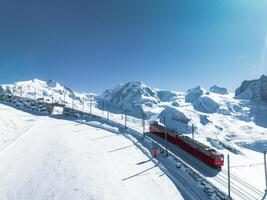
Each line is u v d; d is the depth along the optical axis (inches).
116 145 2817.4
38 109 4606.3
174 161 2357.3
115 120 4261.8
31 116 4099.4
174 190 1798.7
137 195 1708.9
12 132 2947.8
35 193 1636.3
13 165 2009.1
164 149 2623.0
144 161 2348.7
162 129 3213.6
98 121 4060.0
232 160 2910.9
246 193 1839.3
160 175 2044.8
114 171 2059.5
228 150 3597.4
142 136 3196.4
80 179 1847.9
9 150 2314.2
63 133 3181.6
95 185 1775.3
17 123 3415.4
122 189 1766.7
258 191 1913.1
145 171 2111.2
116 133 3395.7
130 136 3208.7
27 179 1811.0
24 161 2114.9
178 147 2847.0
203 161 2427.4
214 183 1945.1
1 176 1807.3
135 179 1948.8
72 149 2524.6
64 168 2025.1
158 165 2252.7
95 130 3501.5
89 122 3971.5
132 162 2308.1
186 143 2733.8
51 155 2300.7
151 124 3501.5
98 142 2901.1
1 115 3575.3
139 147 2768.2
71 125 3722.9
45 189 1689.2
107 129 3585.1
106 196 1643.7
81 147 2635.3
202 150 2456.9
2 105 4566.9
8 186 1692.9
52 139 2842.0
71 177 1872.5
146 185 1857.8
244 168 2593.5
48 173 1924.2
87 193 1659.7
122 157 2425.0
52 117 4210.1
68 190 1686.8
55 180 1817.2
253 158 3334.2
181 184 1895.9
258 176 2365.9
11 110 4276.6
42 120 3873.0
